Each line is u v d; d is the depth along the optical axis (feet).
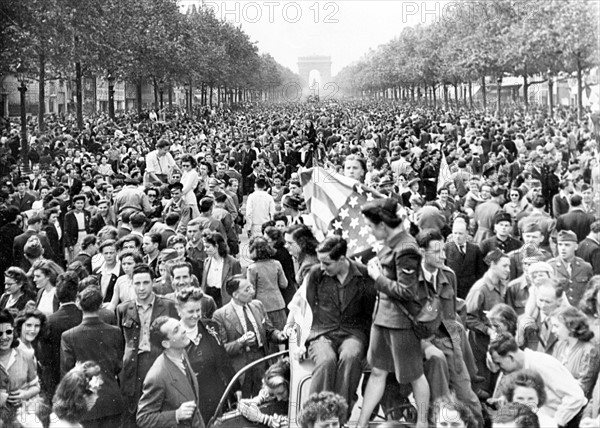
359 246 23.06
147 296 28.40
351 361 21.15
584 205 26.68
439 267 22.47
